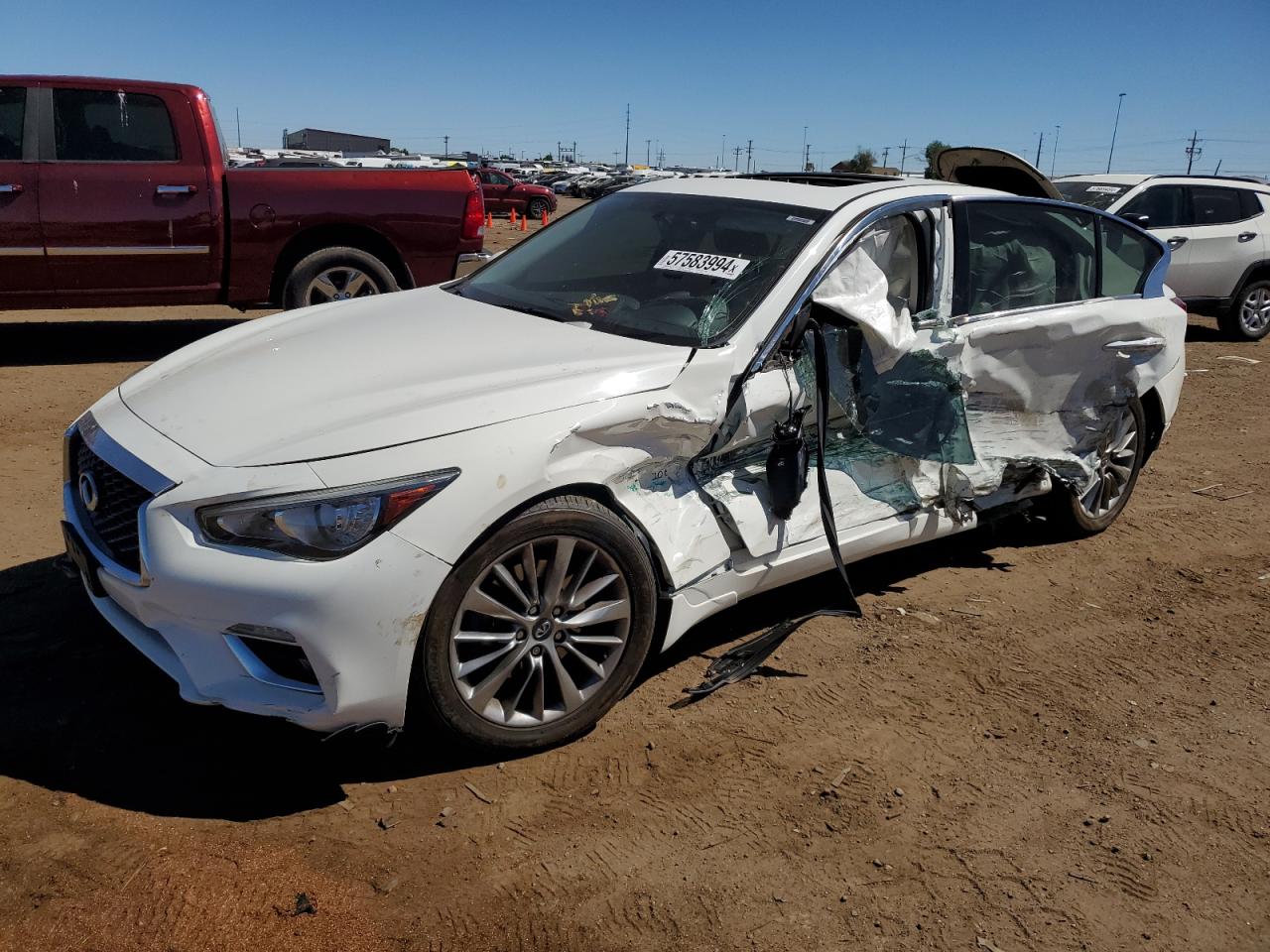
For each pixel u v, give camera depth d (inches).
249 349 142.2
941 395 156.0
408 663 109.2
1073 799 124.9
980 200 172.9
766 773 124.8
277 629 104.6
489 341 138.6
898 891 107.4
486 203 1295.5
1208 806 125.5
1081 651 163.5
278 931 94.6
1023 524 214.2
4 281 289.9
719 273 149.3
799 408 143.1
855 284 150.1
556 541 118.6
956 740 135.6
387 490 107.2
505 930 97.4
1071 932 103.7
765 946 98.7
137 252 299.6
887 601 175.8
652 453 128.0
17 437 231.1
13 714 123.3
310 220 314.8
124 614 120.0
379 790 115.5
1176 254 439.8
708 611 137.5
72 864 100.3
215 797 112.0
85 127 291.9
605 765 123.6
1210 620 177.9
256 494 105.7
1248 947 103.7
